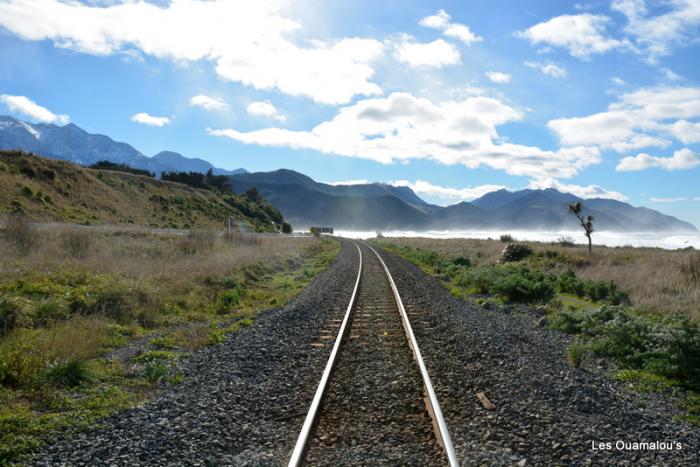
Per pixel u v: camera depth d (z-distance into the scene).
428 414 5.92
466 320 12.16
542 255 29.52
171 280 17.06
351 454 4.84
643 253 32.41
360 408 6.13
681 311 11.97
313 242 62.50
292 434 5.41
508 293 16.83
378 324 11.67
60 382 7.17
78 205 57.53
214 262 22.19
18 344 8.48
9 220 22.67
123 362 8.66
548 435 5.32
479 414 5.91
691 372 8.05
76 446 5.12
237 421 5.82
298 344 9.89
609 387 7.51
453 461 4.46
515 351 9.12
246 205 116.81
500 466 4.57
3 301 10.31
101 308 12.37
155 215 70.06
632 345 9.39
